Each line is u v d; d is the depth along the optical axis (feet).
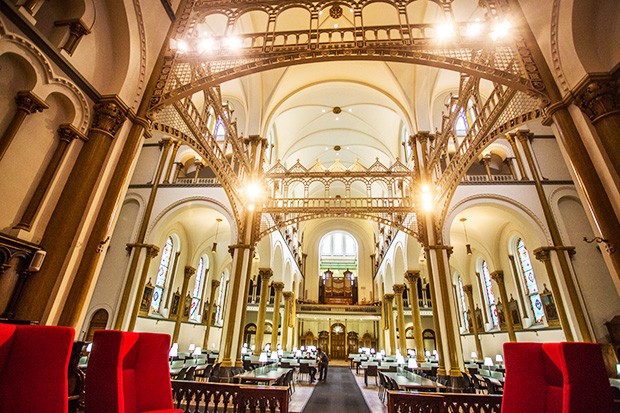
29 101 13.66
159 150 53.47
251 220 42.65
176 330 55.06
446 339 34.68
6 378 8.41
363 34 21.72
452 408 15.72
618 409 14.48
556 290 37.93
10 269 12.93
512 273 53.31
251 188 44.09
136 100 19.26
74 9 16.44
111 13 18.26
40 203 14.33
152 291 50.52
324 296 108.68
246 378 25.30
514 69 19.38
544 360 11.88
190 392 17.28
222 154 35.94
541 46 18.37
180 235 59.41
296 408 26.76
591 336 34.40
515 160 48.80
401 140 63.36
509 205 42.68
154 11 20.84
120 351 11.21
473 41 20.38
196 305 65.57
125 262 43.78
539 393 11.56
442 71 45.73
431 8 41.42
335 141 76.48
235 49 21.89
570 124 16.01
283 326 73.51
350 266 118.32
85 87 16.62
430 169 42.55
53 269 14.10
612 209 13.83
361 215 43.16
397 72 49.39
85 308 14.82
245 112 50.14
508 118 22.77
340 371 65.00
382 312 83.05
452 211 42.57
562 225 40.45
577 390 10.16
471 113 52.34
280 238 67.10
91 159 16.20
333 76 53.62
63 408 8.68
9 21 12.69
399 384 23.52
